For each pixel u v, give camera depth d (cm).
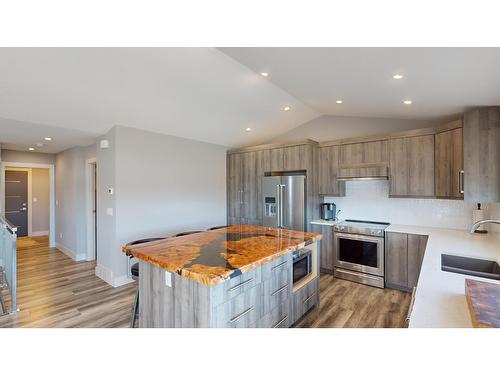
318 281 296
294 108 423
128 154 382
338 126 457
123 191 375
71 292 346
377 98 296
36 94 275
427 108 303
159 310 196
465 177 267
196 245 232
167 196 434
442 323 99
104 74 261
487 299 109
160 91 308
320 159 443
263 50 207
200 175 493
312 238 263
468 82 197
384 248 355
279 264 225
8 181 703
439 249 230
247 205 514
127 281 378
